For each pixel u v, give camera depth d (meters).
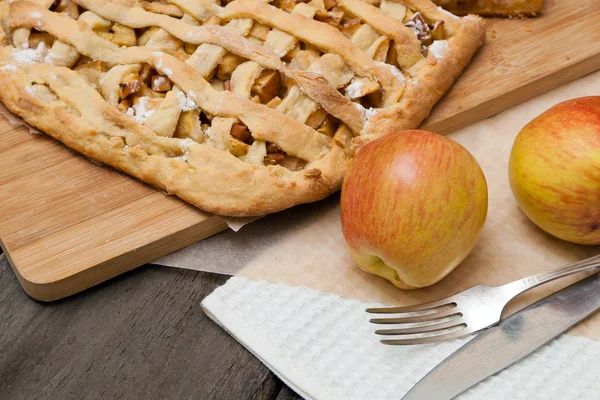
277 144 0.71
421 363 0.65
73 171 0.73
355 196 0.66
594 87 0.80
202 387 0.65
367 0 0.78
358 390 0.64
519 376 0.64
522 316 0.66
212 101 0.72
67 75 0.74
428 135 0.67
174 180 0.71
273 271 0.69
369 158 0.66
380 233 0.65
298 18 0.75
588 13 0.83
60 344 0.67
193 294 0.69
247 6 0.75
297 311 0.67
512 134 0.77
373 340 0.66
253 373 0.66
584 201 0.66
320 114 0.73
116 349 0.67
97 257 0.69
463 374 0.64
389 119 0.73
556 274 0.67
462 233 0.65
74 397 0.65
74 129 0.73
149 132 0.72
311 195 0.70
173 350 0.67
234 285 0.68
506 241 0.70
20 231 0.70
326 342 0.66
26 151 0.75
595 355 0.65
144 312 0.68
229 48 0.73
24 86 0.75
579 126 0.67
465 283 0.68
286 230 0.71
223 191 0.70
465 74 0.79
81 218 0.71
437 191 0.65
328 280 0.69
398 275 0.67
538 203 0.68
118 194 0.72
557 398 0.63
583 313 0.66
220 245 0.71
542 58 0.80
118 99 0.74
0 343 0.67
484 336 0.65
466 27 0.79
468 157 0.66
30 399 0.65
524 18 0.84
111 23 0.76
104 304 0.69
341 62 0.74
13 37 0.77
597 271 0.68
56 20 0.75
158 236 0.70
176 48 0.75
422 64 0.76
